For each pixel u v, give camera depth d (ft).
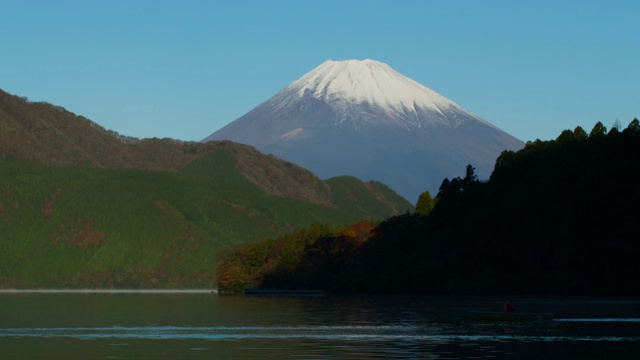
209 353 244.83
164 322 368.27
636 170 625.82
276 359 231.30
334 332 310.45
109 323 362.74
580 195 613.11
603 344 266.98
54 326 345.31
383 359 230.48
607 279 580.30
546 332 307.58
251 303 581.12
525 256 620.49
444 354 241.35
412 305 498.69
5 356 237.45
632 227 586.86
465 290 632.38
